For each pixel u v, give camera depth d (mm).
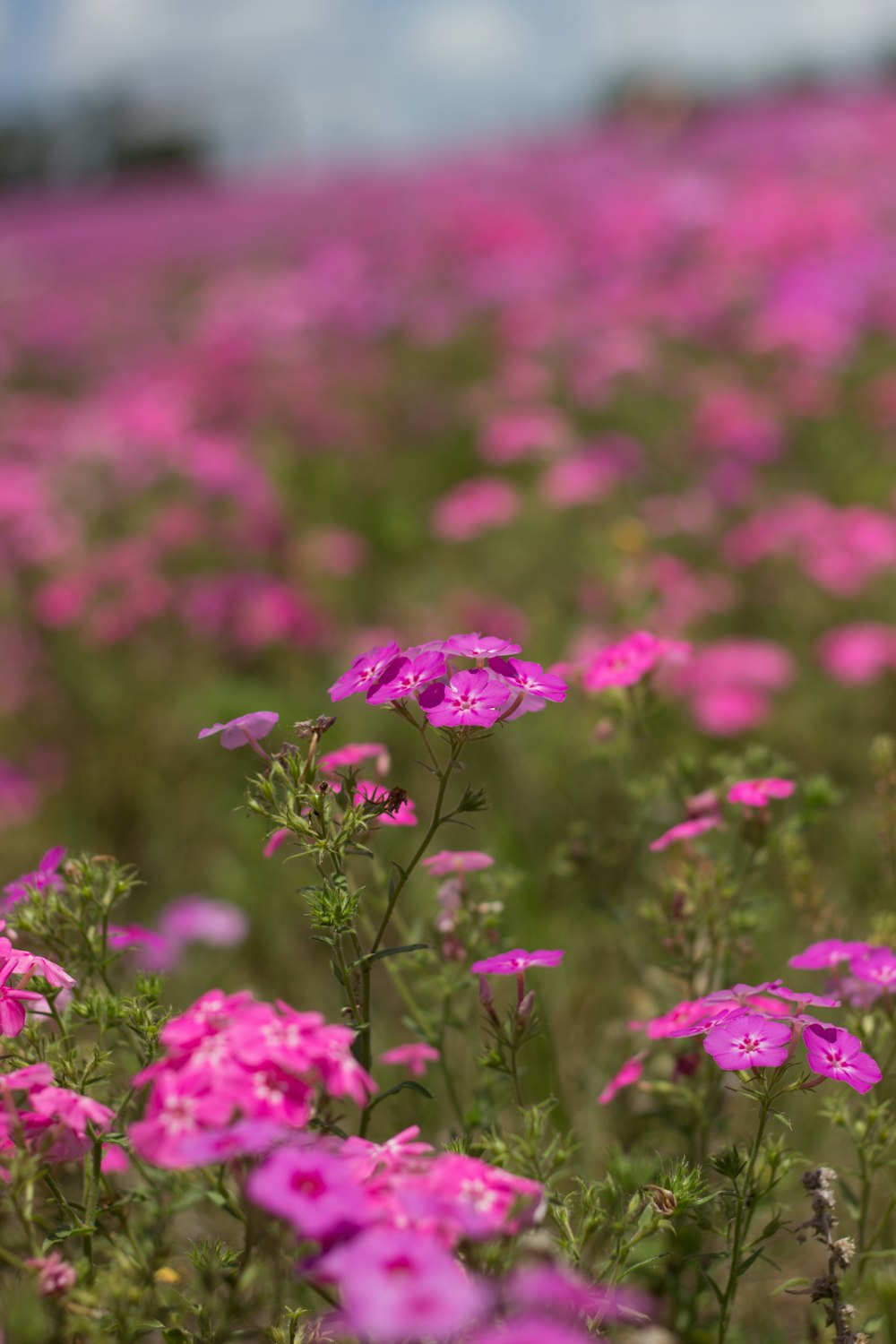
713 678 4672
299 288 11945
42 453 7551
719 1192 1955
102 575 5797
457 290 11703
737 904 2717
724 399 7430
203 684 5289
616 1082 2393
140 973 2125
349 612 6133
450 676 2158
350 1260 1292
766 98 26344
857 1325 2109
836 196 11820
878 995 2283
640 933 3295
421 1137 2795
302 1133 1590
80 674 5645
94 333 12586
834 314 8805
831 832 3873
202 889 4348
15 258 20250
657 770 3881
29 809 4746
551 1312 1585
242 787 4617
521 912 3404
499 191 18297
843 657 4746
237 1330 1845
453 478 8008
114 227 23453
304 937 3934
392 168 26328
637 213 11734
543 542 6484
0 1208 1693
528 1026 2096
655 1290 2336
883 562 5500
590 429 8414
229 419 8633
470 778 4332
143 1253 1994
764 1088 1898
